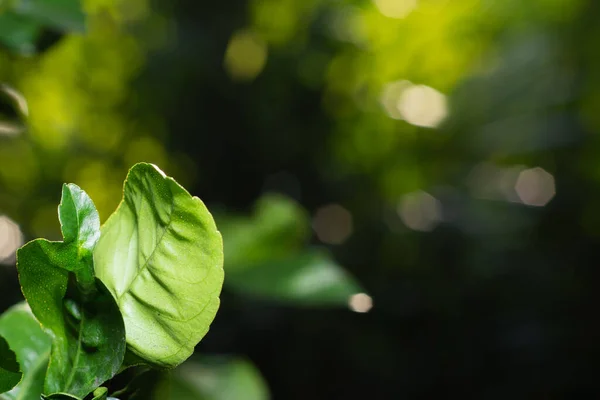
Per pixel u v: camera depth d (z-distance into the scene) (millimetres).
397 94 3814
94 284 461
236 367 841
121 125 3189
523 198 4270
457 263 3568
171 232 456
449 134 3980
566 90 3895
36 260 462
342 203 3676
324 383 2971
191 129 3242
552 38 4082
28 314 542
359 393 3014
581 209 3760
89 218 464
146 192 458
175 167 3322
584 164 3826
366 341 3109
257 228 847
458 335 3254
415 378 3107
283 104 3398
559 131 3807
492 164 4324
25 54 741
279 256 808
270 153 3336
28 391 521
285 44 3439
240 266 795
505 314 3312
